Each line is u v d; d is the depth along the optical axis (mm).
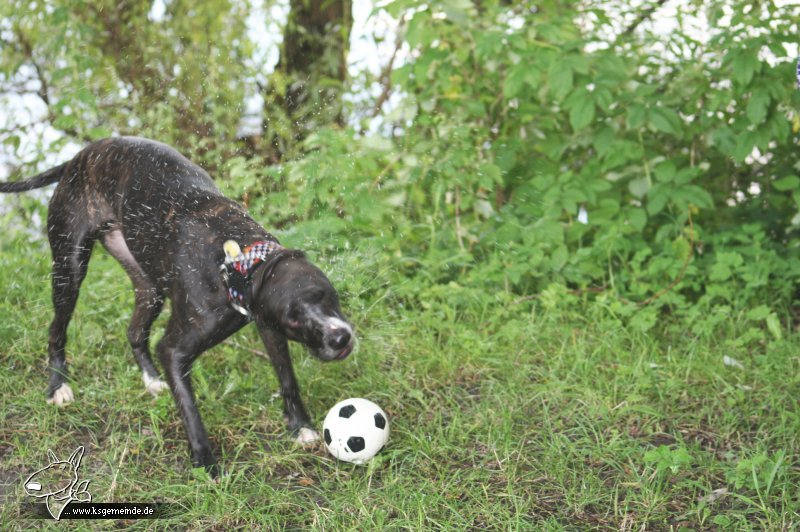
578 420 3578
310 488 3148
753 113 4309
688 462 3098
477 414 3605
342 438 3184
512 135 5203
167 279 3225
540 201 4918
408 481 3131
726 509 2939
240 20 6105
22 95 5902
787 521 2826
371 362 4027
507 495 3027
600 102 4359
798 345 4172
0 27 5797
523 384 3906
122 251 3814
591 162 4883
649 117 4398
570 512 2949
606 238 4668
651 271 4598
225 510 2943
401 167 4938
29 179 3887
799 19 4434
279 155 5879
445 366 4059
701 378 3939
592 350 4207
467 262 4910
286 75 6066
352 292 4520
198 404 3674
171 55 6109
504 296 4586
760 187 5242
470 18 4844
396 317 4527
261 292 2949
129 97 6000
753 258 4781
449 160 4773
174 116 5887
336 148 4914
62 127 5457
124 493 3088
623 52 4867
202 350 3213
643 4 5137
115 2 6098
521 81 4516
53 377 3770
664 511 2930
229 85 6027
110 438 3418
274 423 3592
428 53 4891
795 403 3547
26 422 3588
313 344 2855
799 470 3146
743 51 4273
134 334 3867
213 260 3104
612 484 3127
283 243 4648
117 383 3854
